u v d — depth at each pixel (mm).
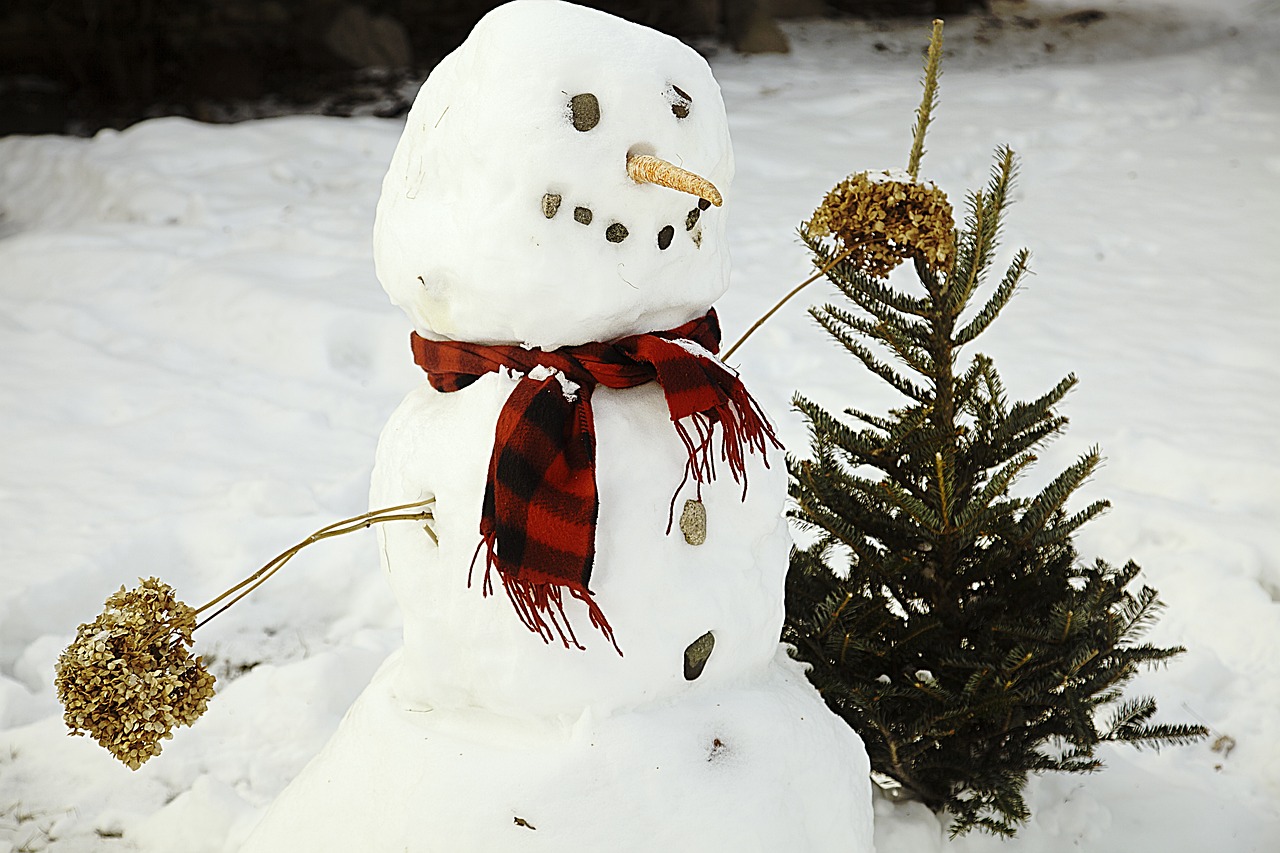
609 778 1670
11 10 10133
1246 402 4434
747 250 6137
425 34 11930
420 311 1721
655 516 1665
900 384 2359
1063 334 5109
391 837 1724
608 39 1599
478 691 1719
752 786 1728
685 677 1739
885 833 2363
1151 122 8656
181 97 10445
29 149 8203
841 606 2172
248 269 5816
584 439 1611
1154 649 2344
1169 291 5598
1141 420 4297
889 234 1931
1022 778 2395
